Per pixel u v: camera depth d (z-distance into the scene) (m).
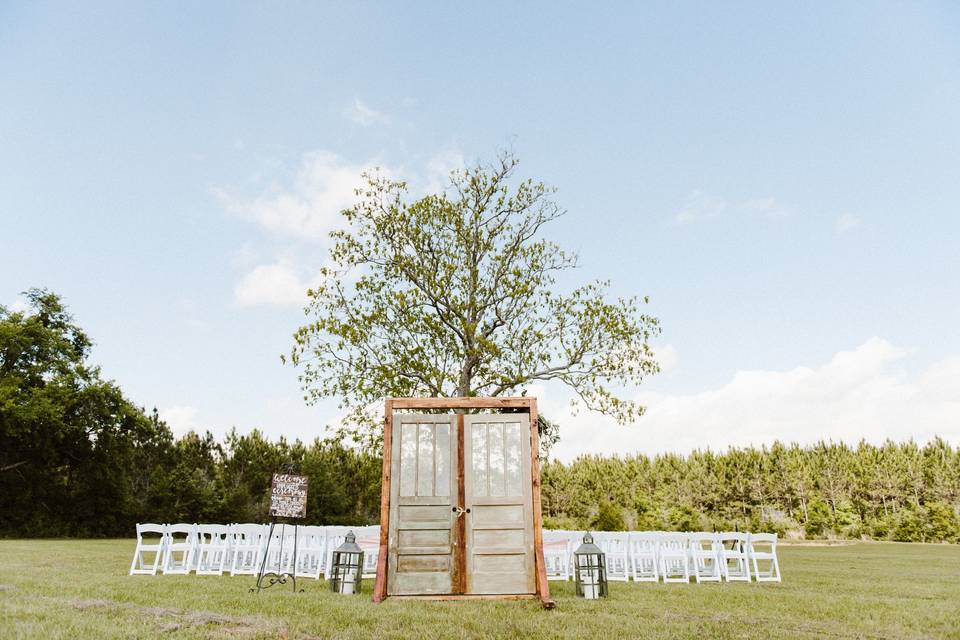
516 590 8.09
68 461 33.91
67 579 8.83
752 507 50.78
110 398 33.94
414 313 20.12
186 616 5.92
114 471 34.91
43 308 35.78
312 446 41.94
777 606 7.47
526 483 8.51
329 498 38.50
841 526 45.41
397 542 8.26
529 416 8.80
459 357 20.23
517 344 20.50
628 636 5.43
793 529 47.44
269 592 8.30
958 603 7.87
